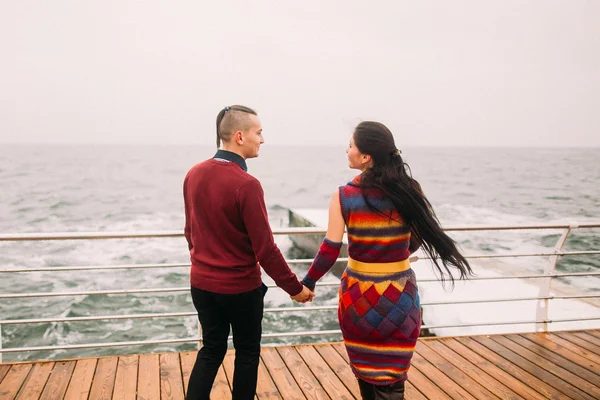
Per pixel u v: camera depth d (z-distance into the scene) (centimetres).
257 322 224
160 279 1217
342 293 213
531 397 289
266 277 1117
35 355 768
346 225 208
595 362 341
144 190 4766
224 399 277
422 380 309
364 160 205
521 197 4153
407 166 206
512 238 1889
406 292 205
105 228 2667
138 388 289
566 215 3141
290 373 313
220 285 207
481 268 1093
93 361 324
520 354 353
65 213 3241
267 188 5441
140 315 319
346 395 285
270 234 203
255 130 210
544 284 391
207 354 225
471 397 288
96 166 7706
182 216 3142
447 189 4791
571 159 10312
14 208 3419
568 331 401
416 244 225
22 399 273
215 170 205
